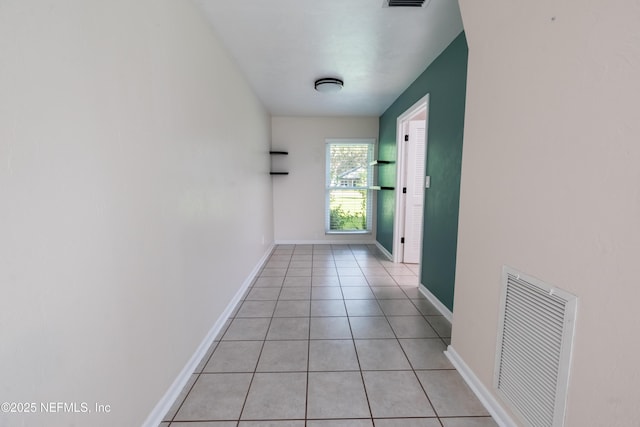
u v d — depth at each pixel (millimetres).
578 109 888
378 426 1281
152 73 1259
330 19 1915
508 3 1184
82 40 875
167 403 1372
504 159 1261
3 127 664
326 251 4590
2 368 676
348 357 1788
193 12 1688
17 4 688
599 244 831
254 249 3422
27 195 721
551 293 1009
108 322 1000
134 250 1138
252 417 1329
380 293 2852
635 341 748
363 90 3455
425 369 1676
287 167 4918
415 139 3729
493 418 1322
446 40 2209
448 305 2318
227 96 2350
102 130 963
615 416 802
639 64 714
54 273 794
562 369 960
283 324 2213
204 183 1850
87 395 910
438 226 2488
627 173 752
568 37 915
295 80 3090
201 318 1805
